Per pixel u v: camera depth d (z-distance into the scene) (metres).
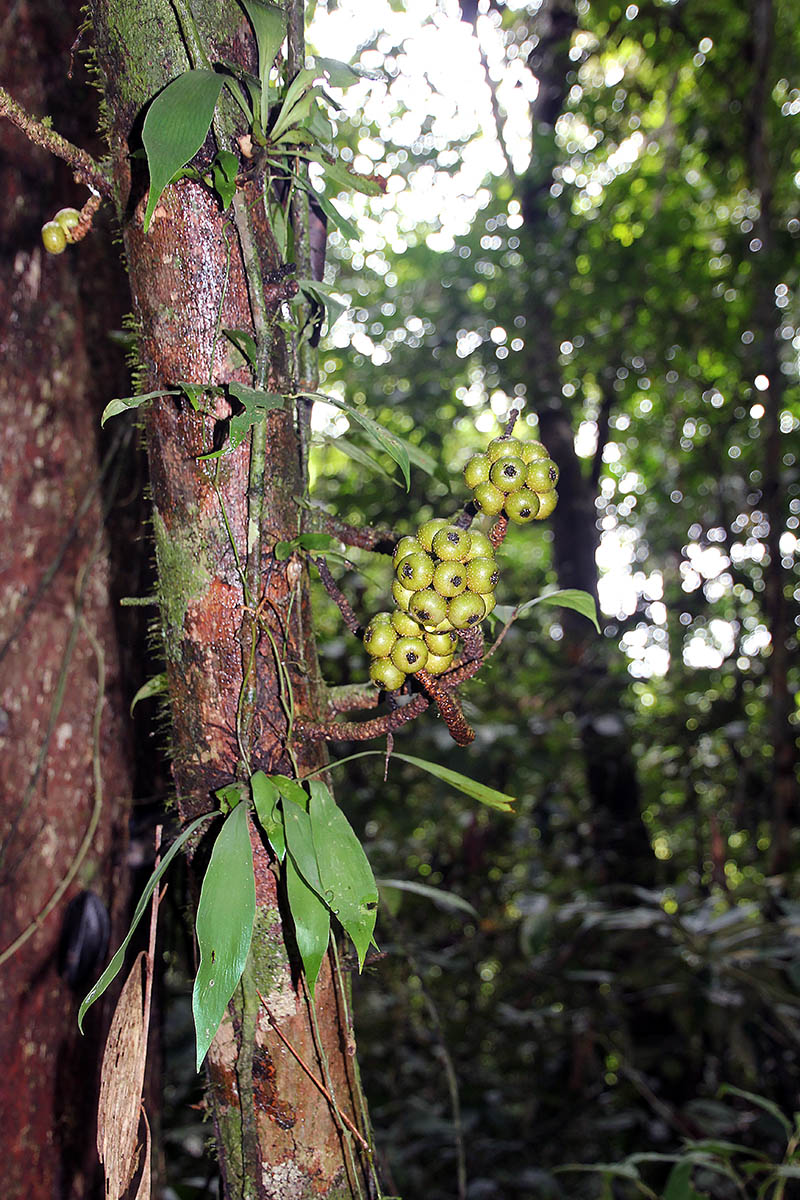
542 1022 2.40
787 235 3.34
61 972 1.19
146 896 0.65
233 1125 0.72
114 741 1.31
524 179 3.24
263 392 0.64
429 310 3.54
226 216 0.68
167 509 0.71
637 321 3.61
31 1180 1.14
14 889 1.17
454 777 0.73
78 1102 1.20
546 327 3.28
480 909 2.63
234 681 0.71
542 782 2.93
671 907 2.37
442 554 0.66
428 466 1.00
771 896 2.19
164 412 0.70
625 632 3.32
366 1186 0.73
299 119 0.71
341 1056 0.72
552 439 3.62
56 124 1.30
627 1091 2.42
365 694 0.79
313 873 0.65
